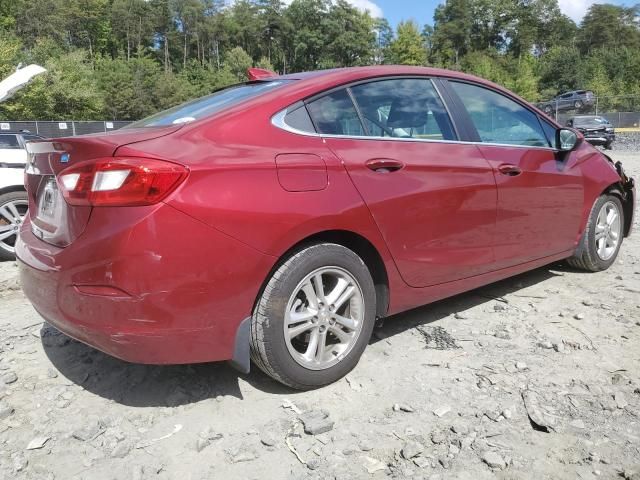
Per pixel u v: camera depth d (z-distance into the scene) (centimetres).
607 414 256
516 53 11525
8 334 360
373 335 346
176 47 12031
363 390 281
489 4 11538
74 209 241
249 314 251
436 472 220
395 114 319
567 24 11781
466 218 331
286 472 222
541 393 274
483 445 235
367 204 281
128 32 11319
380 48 11625
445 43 11506
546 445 235
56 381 296
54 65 4375
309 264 264
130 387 288
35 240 277
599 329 350
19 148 616
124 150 230
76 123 3147
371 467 223
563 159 410
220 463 228
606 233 461
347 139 288
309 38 11425
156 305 229
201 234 232
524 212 371
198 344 242
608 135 2567
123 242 225
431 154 318
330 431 247
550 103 4362
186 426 253
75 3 9800
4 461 230
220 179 238
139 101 7081
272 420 256
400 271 305
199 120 261
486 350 323
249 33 12269
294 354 267
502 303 399
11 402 276
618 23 11569
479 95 372
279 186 253
